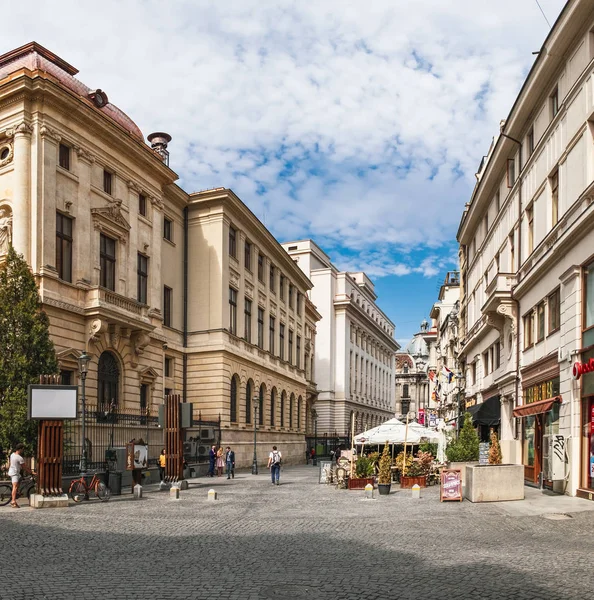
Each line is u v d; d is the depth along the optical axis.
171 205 43.03
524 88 26.42
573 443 20.66
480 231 41.94
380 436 29.92
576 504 18.17
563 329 21.97
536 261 25.66
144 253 37.16
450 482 20.14
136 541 13.09
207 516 17.33
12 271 24.38
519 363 29.28
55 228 29.48
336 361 83.94
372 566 10.27
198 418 42.41
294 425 60.03
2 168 29.81
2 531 14.55
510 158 31.81
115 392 33.19
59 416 19.84
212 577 9.57
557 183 24.28
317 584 9.04
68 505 19.92
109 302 32.25
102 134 33.22
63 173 30.39
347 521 15.92
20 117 29.06
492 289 32.47
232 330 45.94
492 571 9.77
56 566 10.50
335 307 84.81
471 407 41.62
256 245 51.00
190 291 44.19
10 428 22.19
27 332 23.78
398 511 17.92
